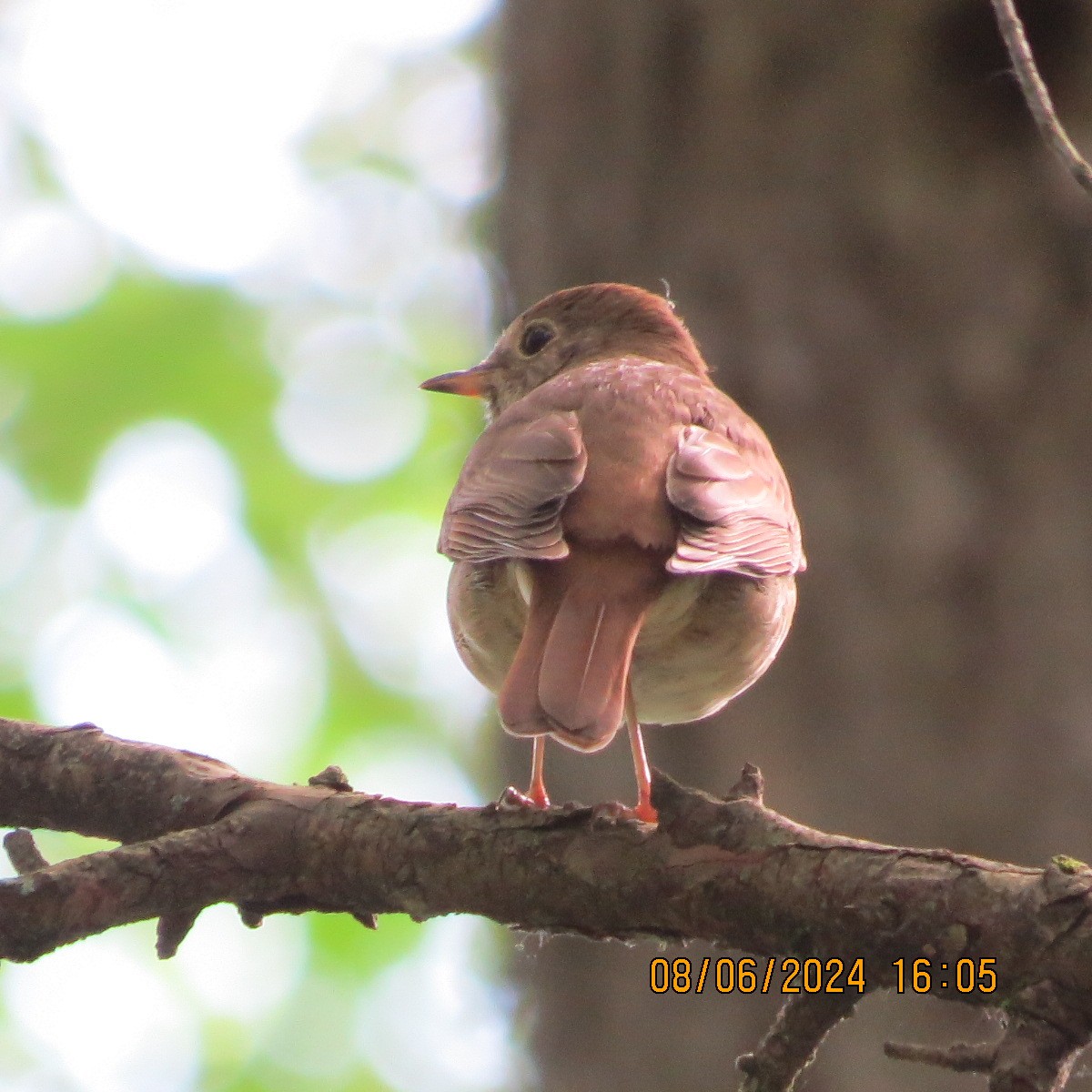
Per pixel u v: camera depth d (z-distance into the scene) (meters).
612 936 7.52
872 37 12.42
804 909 6.95
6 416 18.11
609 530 8.56
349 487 19.55
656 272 12.59
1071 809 10.83
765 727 11.32
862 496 11.57
